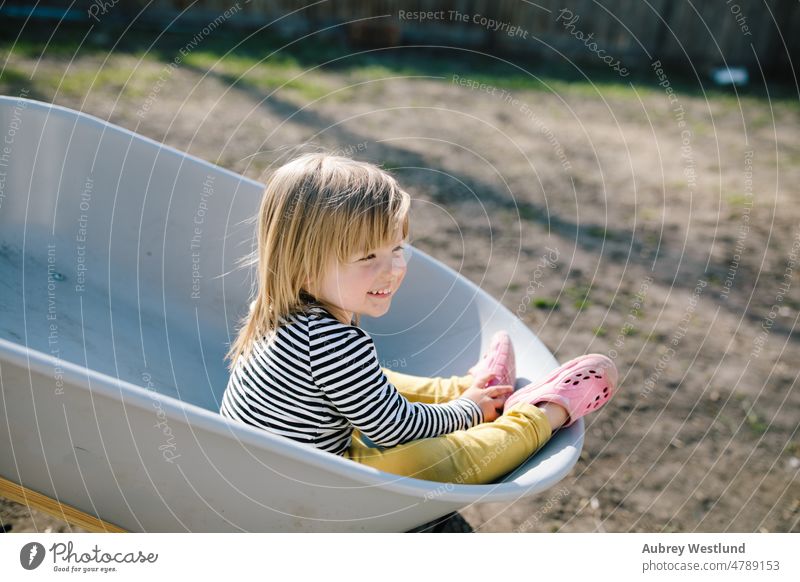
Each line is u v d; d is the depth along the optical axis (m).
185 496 1.05
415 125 4.09
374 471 0.96
